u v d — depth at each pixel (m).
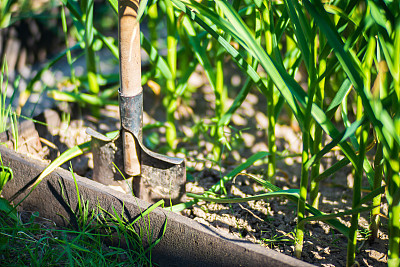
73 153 1.42
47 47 2.48
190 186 1.67
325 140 1.91
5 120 1.57
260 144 1.97
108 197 1.33
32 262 1.24
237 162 1.85
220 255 1.19
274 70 1.08
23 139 1.61
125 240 1.34
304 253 1.34
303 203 1.19
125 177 1.42
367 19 0.96
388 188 1.04
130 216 1.30
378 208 1.34
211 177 1.74
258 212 1.52
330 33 0.95
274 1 1.48
